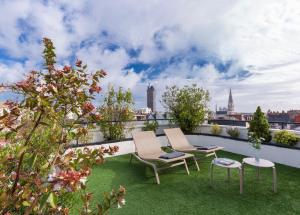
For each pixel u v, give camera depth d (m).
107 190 4.05
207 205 3.41
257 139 4.36
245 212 3.18
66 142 1.53
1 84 1.25
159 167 5.11
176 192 3.92
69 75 1.43
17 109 1.27
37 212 1.30
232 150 7.01
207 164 5.72
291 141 5.67
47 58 1.49
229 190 3.97
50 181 1.20
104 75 1.57
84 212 1.66
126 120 7.95
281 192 3.85
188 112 8.57
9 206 1.32
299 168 5.23
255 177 4.64
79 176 1.24
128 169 5.36
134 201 3.58
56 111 1.47
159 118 9.34
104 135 7.67
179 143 6.32
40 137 1.58
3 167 1.46
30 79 1.36
